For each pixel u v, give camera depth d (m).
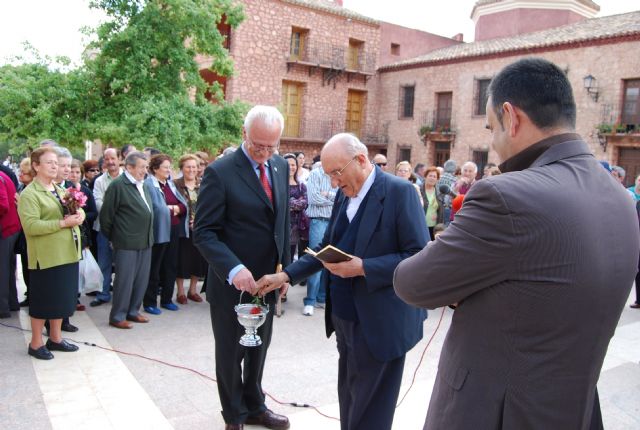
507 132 1.51
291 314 5.84
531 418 1.35
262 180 3.00
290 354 4.59
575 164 1.42
